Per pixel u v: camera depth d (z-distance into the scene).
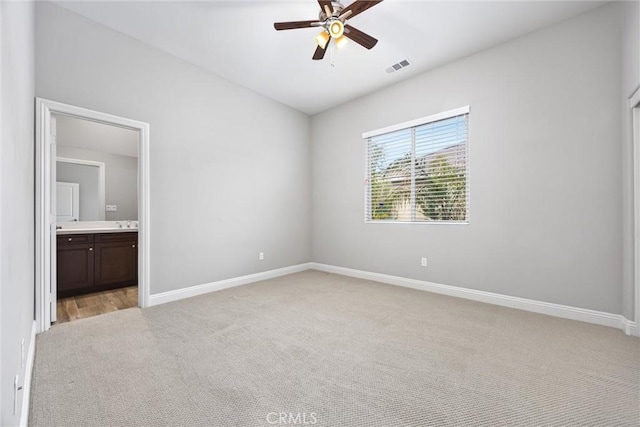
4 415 0.90
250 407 1.40
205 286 3.45
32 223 2.16
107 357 1.89
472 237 3.17
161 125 3.06
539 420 1.32
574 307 2.55
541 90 2.72
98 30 2.62
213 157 3.55
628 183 2.23
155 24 2.64
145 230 2.92
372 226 4.15
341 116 4.55
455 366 1.78
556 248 2.65
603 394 1.50
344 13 2.13
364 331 2.31
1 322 0.83
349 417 1.33
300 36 2.83
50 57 2.35
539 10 2.47
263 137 4.20
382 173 4.08
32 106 2.12
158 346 2.05
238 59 3.24
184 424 1.29
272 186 4.34
